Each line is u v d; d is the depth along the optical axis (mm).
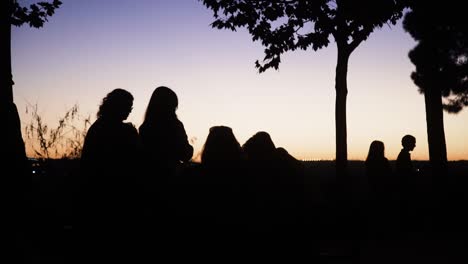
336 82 10672
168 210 4250
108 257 4062
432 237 8930
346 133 10469
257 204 3896
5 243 3824
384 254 7367
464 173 14094
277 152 4164
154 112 4707
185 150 4734
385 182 9891
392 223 9469
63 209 6699
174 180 4484
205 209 3873
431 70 12656
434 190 11594
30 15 10289
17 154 3967
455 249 7816
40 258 5312
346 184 10109
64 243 5559
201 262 3854
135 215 4184
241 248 3818
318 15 11039
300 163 4238
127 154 4305
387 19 10805
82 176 4246
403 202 9844
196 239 3881
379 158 10016
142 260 4078
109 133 4328
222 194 3877
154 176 4387
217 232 3840
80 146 8758
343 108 10516
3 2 5078
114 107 4418
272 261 3812
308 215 4039
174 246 4008
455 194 11445
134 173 4270
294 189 4008
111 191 4156
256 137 4172
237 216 3850
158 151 4551
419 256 7238
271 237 3844
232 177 3932
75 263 4145
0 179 3824
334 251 7289
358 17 10461
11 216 3873
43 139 8680
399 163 9977
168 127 4660
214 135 4078
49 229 5965
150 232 4176
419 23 12539
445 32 13000
